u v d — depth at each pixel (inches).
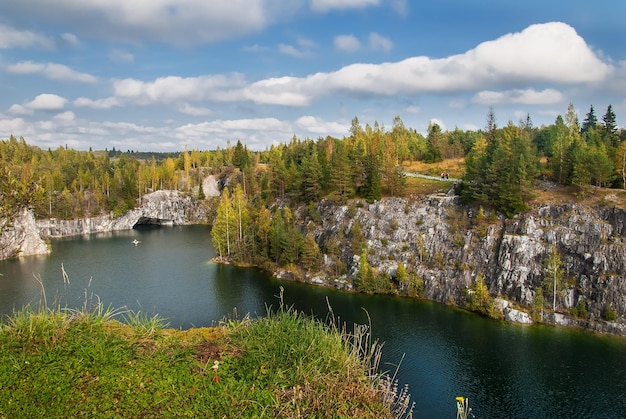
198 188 7642.7
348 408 539.2
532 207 2950.3
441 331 2379.4
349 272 3309.5
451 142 6018.7
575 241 2699.3
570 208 2837.1
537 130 5693.9
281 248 3663.9
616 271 2519.7
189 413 485.4
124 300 2800.2
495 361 2011.6
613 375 1887.3
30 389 475.5
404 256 3235.7
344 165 3823.8
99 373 521.0
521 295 2677.2
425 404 1630.2
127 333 617.6
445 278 2987.2
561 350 2143.2
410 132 6309.1
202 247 4832.7
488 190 3142.2
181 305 2723.9
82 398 479.8
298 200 4355.3
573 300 2566.4
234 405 505.7
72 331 584.7
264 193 5088.6
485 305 2672.2
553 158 3356.3
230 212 4153.5
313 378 550.9
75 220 5959.6
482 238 3004.4
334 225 3695.9
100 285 3152.1
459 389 1749.5
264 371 566.3
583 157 2918.3
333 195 4025.6
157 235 5821.9
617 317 2405.3
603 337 2316.7
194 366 570.3
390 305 2834.6
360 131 5728.3
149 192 7293.3
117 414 468.4
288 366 584.7
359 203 3678.6
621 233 2620.6
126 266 3811.5
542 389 1769.2
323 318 2544.3
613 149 3398.1
